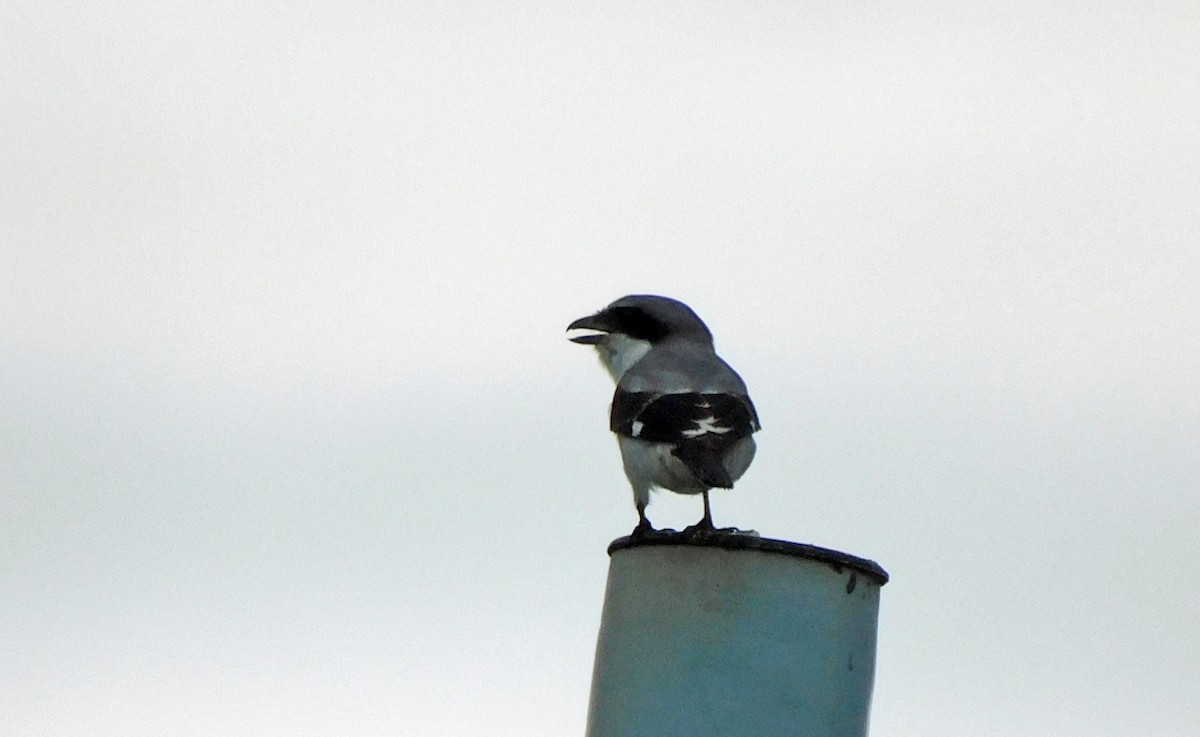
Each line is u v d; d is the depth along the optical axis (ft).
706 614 36.04
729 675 35.47
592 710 38.06
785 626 35.86
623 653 36.88
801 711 35.32
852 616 36.65
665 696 35.70
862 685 36.63
